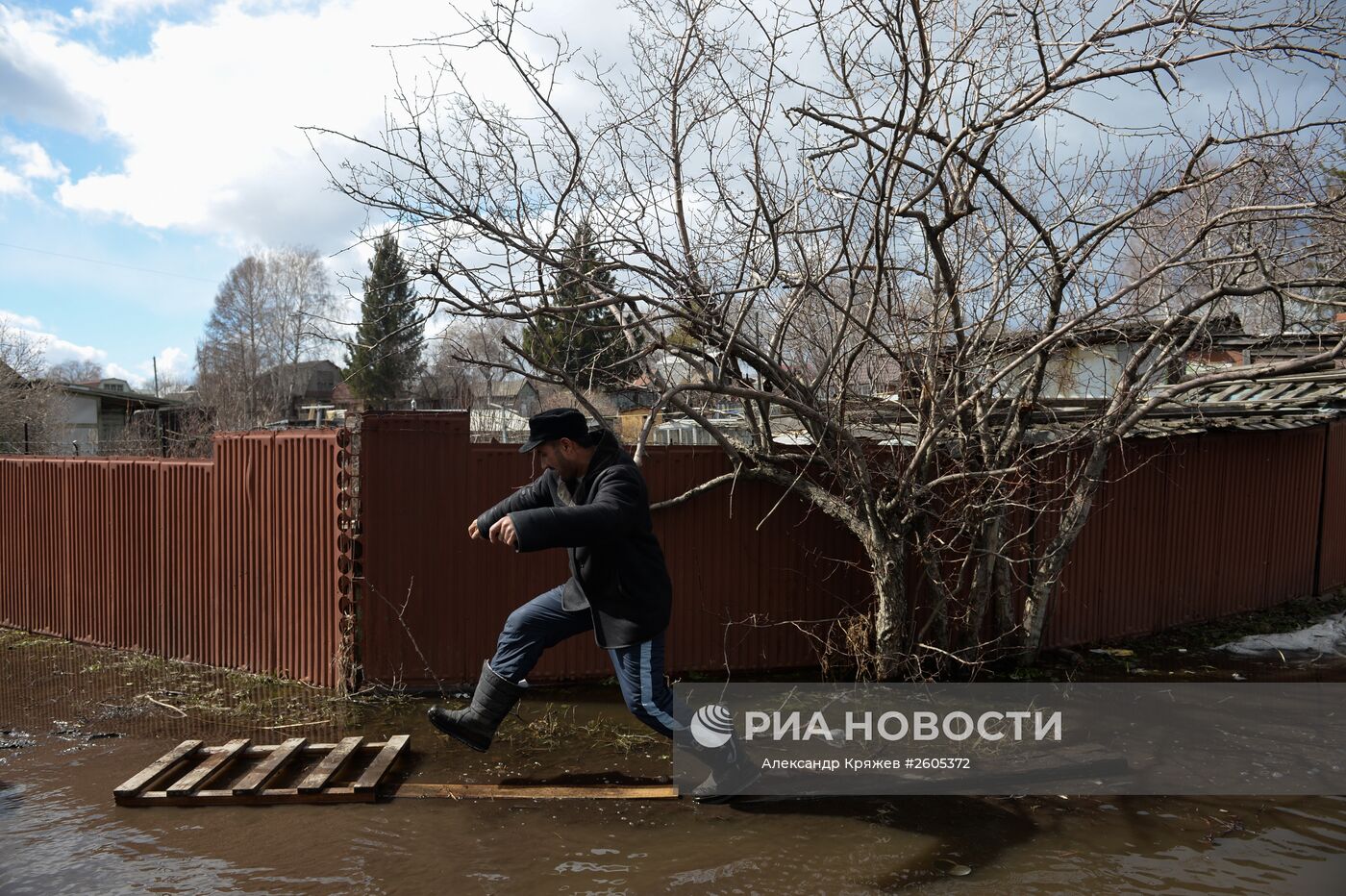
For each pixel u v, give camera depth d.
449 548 5.87
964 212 4.72
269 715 5.39
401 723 5.26
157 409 36.66
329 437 5.75
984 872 3.57
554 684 6.04
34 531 7.52
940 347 5.45
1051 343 5.25
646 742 4.96
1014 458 6.03
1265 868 3.62
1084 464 6.33
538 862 3.60
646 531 4.16
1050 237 5.12
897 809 4.14
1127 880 3.52
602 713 5.46
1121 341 6.37
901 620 5.75
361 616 5.73
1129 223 5.10
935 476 6.01
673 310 5.02
